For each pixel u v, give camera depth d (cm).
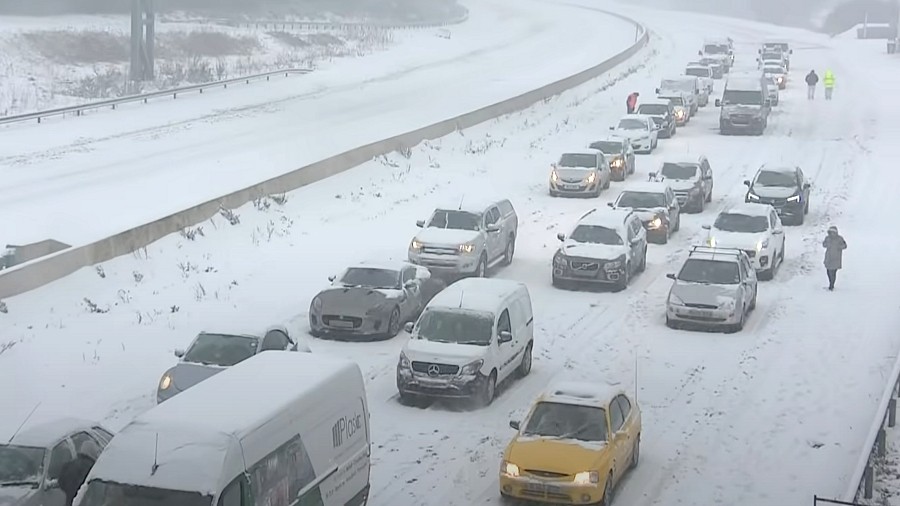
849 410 2594
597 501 1989
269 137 6381
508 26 14325
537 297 3566
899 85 8956
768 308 3488
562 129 6850
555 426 2098
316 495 1722
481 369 2566
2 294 3216
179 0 12150
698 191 4897
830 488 2142
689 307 3228
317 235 4269
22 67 8081
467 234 3725
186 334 3061
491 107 6912
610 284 3666
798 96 8512
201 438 1552
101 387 2633
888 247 4303
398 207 4806
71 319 3139
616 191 5325
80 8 10631
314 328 3119
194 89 7969
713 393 2706
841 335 3194
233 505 1537
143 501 1510
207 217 4169
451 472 2200
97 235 4175
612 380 2794
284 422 1656
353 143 6219
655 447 2356
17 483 1777
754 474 2214
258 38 10806
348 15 14075
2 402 2497
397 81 9162
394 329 3130
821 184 5469
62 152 5788
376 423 2464
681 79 7788
